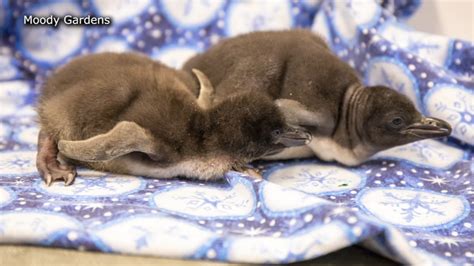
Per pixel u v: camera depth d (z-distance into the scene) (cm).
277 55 88
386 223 74
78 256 73
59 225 73
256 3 106
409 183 84
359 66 98
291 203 75
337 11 101
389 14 99
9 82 101
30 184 80
